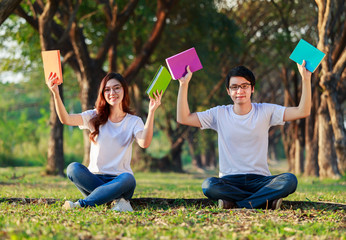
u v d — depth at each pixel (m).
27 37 14.45
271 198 4.74
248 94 5.00
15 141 30.08
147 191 7.81
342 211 4.64
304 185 10.48
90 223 3.64
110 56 15.99
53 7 11.22
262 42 19.62
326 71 12.19
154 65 19.81
